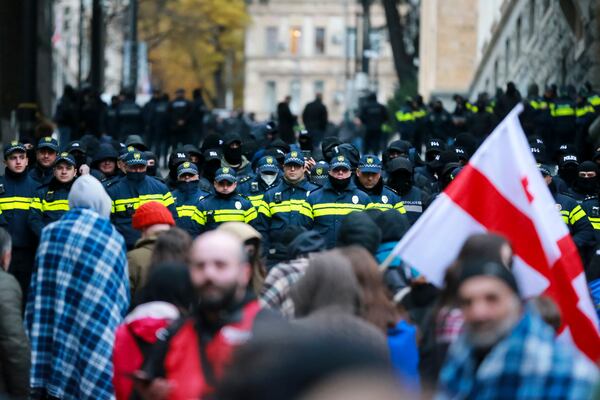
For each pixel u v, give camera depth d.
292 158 29.52
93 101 69.25
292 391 8.45
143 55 145.00
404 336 15.91
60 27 132.00
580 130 59.97
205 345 14.66
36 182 29.98
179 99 72.94
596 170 34.31
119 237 21.44
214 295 14.54
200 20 174.12
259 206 30.11
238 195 30.30
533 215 16.83
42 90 95.94
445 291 15.17
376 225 18.42
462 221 16.80
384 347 13.20
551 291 16.88
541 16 78.31
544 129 60.69
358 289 15.21
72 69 158.12
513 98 62.53
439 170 36.41
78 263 21.09
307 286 15.08
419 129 70.25
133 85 119.25
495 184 16.88
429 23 113.25
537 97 61.06
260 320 14.50
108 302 21.08
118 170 33.75
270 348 8.78
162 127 73.81
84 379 20.89
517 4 86.62
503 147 16.89
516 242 16.86
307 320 13.73
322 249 18.97
